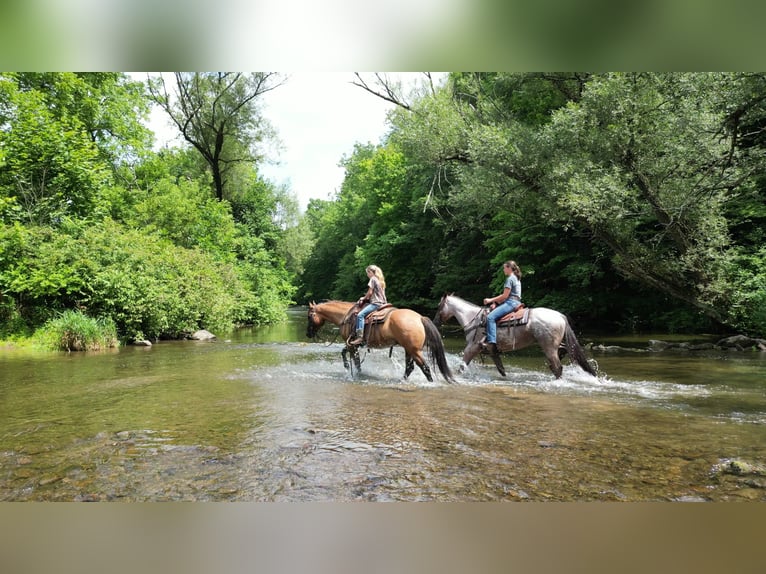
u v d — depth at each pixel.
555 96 16.59
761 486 3.16
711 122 10.21
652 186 12.34
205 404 5.74
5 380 7.50
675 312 15.96
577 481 3.27
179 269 16.23
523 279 20.02
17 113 16.19
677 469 3.49
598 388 6.80
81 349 11.97
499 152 13.15
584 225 13.25
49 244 13.12
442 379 7.75
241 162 31.86
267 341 14.82
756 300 11.75
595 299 18.20
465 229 22.62
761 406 5.56
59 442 4.23
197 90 28.42
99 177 17.25
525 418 5.01
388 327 7.65
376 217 33.66
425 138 15.42
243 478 3.37
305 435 4.41
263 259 27.28
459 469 3.52
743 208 13.80
